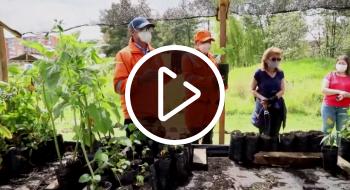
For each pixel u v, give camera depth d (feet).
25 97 8.73
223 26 12.07
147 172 8.10
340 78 12.92
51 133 9.31
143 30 9.84
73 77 5.97
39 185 7.60
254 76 12.09
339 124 12.99
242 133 10.02
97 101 6.70
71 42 5.93
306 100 22.13
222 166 9.23
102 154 6.07
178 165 8.00
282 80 12.03
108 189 6.45
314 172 8.67
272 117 11.74
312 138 9.78
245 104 22.25
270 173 8.64
